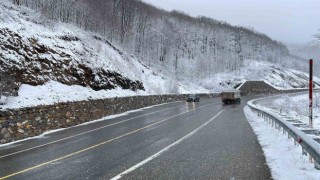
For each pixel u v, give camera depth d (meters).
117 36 75.06
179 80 92.19
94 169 9.52
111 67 41.28
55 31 36.59
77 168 9.73
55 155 12.09
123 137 16.33
